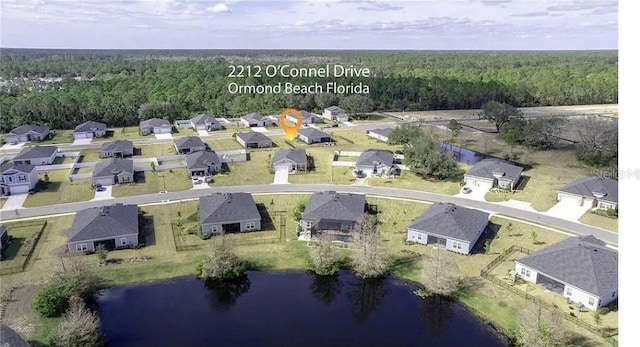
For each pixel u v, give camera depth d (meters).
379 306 45.88
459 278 47.91
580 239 49.31
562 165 82.19
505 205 64.94
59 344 38.34
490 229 58.31
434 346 39.47
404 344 39.78
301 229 59.69
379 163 78.31
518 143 98.38
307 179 76.75
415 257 53.50
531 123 98.25
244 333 41.34
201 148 93.38
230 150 94.88
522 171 77.81
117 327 42.19
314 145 98.81
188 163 79.69
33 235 57.16
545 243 54.19
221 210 59.69
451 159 75.00
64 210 64.31
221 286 49.53
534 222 59.31
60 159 89.38
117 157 90.56
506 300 44.69
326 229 58.97
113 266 51.75
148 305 45.78
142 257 53.59
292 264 53.47
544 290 45.34
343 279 50.97
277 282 50.41
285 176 78.25
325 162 85.62
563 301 43.38
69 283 44.59
